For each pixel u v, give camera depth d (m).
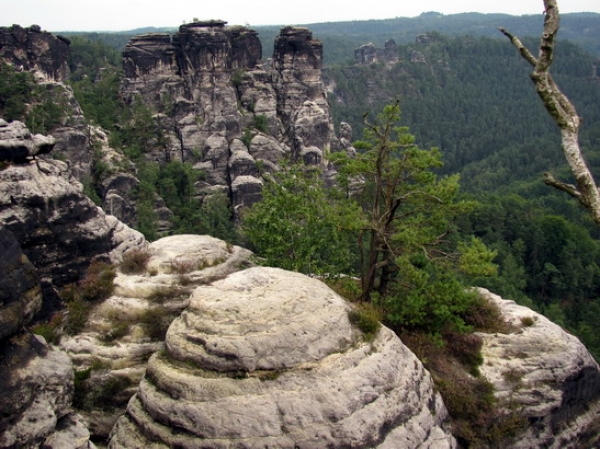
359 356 22.73
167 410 20.92
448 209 32.47
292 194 34.31
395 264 32.84
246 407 20.47
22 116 78.81
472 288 33.53
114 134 92.69
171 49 100.69
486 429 26.86
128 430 21.66
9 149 30.58
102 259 33.59
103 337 27.72
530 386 28.23
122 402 25.95
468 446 26.22
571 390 29.00
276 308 22.92
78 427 18.44
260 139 97.00
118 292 29.34
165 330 27.67
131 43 99.56
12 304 17.17
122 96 102.62
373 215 32.53
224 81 98.50
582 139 178.50
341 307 24.47
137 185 84.31
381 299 32.22
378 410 21.59
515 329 30.73
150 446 20.73
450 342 29.98
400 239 30.27
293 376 21.38
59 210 31.97
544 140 189.25
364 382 21.94
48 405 17.50
